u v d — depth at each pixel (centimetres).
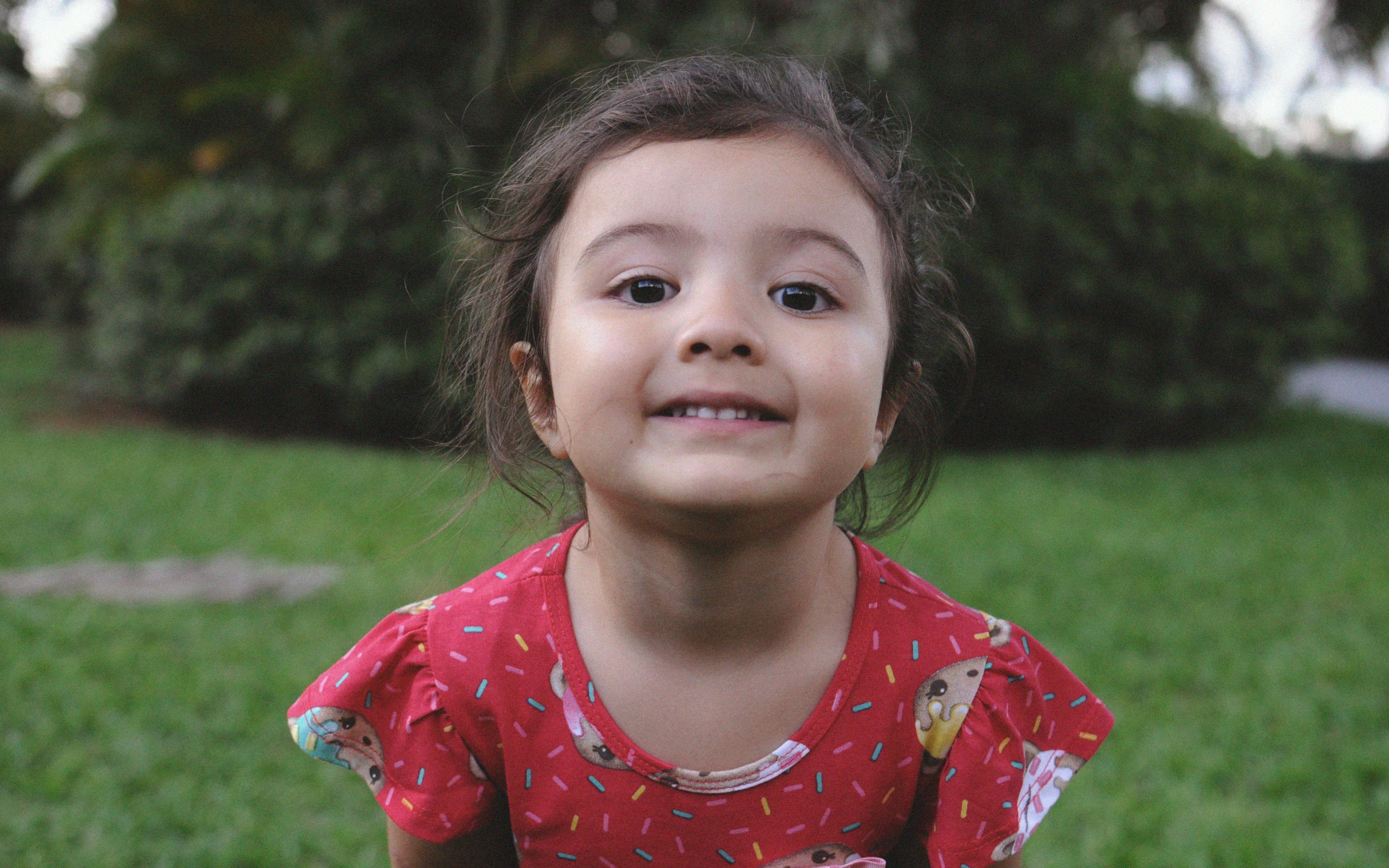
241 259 778
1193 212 819
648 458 102
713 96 117
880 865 124
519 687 127
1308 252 889
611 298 107
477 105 767
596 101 133
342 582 451
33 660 367
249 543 512
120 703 340
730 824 124
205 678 355
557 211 124
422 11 806
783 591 118
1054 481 692
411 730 132
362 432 817
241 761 307
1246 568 499
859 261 109
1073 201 788
